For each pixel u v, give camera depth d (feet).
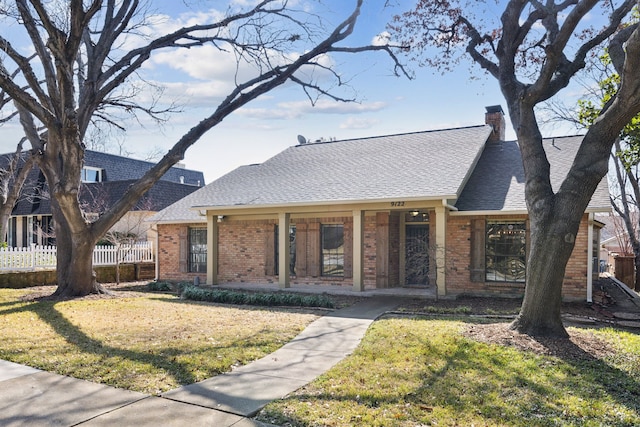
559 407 15.03
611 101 24.52
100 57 41.14
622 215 63.72
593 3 22.43
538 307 24.07
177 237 58.70
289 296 37.99
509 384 17.02
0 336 24.58
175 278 58.59
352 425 13.60
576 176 23.56
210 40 40.52
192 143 40.93
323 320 30.60
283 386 17.12
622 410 14.85
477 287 42.19
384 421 13.83
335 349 22.74
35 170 82.94
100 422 13.91
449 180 41.47
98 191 76.84
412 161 48.98
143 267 63.05
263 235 53.06
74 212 38.70
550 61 23.85
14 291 44.21
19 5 36.76
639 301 38.52
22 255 50.83
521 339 22.90
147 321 29.40
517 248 41.34
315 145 63.77
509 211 38.99
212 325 28.22
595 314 32.42
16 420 14.03
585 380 17.61
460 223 43.04
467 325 26.99
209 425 13.70
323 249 50.31
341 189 45.75
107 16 41.68
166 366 19.35
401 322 28.66
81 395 16.17
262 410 14.82
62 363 19.75
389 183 44.24
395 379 17.60
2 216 58.34
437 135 55.83
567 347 21.86
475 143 50.21
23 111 45.11
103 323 28.50
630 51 20.11
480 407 14.92
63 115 35.58
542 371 18.54
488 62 30.22
